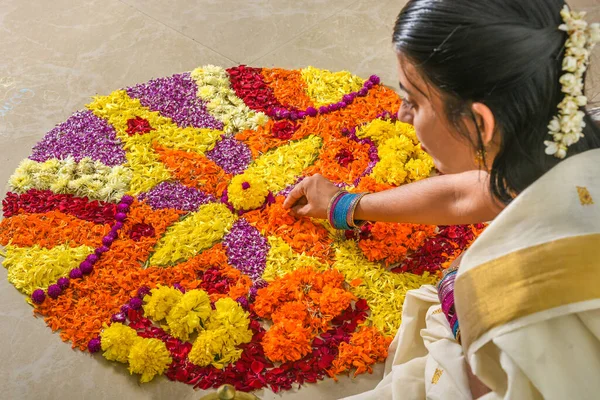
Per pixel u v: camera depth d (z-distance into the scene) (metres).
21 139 2.01
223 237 1.75
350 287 1.66
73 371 1.53
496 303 0.91
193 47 2.31
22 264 1.68
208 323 1.57
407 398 1.29
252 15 2.44
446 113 0.94
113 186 1.84
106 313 1.60
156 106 2.09
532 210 0.90
